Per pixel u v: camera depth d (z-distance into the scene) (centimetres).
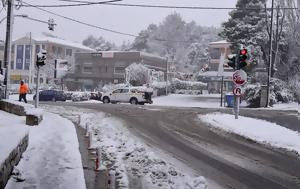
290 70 4791
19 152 1085
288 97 4584
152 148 1435
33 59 8900
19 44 9000
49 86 7331
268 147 1545
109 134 1719
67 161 1122
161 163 1172
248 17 5175
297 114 3017
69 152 1246
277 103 4497
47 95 4656
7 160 883
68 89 8400
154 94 5872
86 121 2211
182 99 5528
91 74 8462
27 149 1252
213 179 1034
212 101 5262
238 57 2267
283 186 991
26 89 3297
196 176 1058
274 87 4562
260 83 4722
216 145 1548
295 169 1182
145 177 1024
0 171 798
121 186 932
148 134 1767
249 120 2281
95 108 3120
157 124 2138
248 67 4841
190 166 1175
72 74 8606
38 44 9025
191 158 1288
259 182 1021
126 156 1273
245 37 5103
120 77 8162
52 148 1295
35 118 1834
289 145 1582
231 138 1738
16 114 2328
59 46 9356
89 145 1376
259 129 1933
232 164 1223
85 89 8256
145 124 2122
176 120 2353
